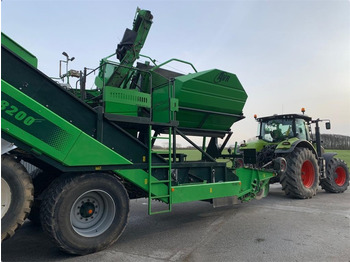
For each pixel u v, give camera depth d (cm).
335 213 518
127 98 363
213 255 316
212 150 594
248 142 836
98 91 508
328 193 783
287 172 661
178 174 434
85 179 312
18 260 299
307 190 674
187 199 412
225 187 471
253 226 434
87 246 312
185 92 445
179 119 468
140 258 306
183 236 388
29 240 369
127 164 351
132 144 366
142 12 495
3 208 271
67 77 557
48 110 288
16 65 282
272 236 383
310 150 701
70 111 316
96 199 338
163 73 523
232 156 613
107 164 328
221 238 377
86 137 312
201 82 458
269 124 811
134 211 554
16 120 270
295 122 753
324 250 330
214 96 484
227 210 555
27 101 276
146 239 374
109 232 330
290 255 315
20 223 278
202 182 465
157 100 442
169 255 316
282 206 588
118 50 509
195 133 516
